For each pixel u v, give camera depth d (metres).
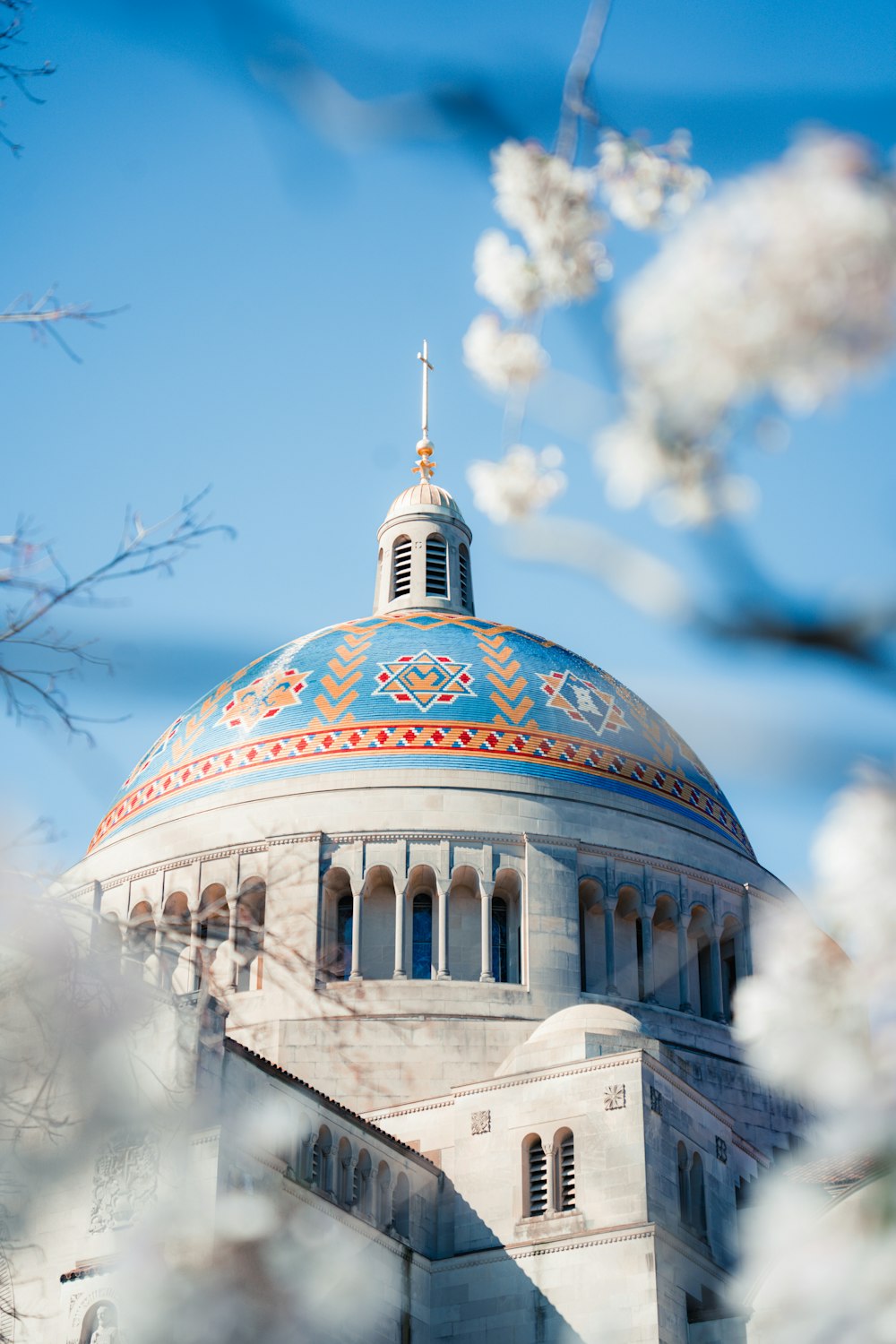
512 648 74.62
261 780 68.44
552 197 9.29
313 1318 44.97
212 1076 44.41
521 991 63.31
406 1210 52.25
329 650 74.62
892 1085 10.85
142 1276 41.00
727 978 70.00
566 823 67.56
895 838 8.95
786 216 7.40
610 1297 48.28
